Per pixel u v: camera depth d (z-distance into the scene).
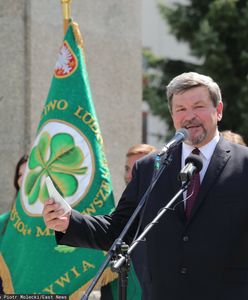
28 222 8.84
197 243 6.22
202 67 21.88
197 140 6.35
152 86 22.92
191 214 6.27
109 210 8.77
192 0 22.56
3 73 11.00
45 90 11.04
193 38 22.14
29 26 10.88
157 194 6.49
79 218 6.54
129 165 9.59
